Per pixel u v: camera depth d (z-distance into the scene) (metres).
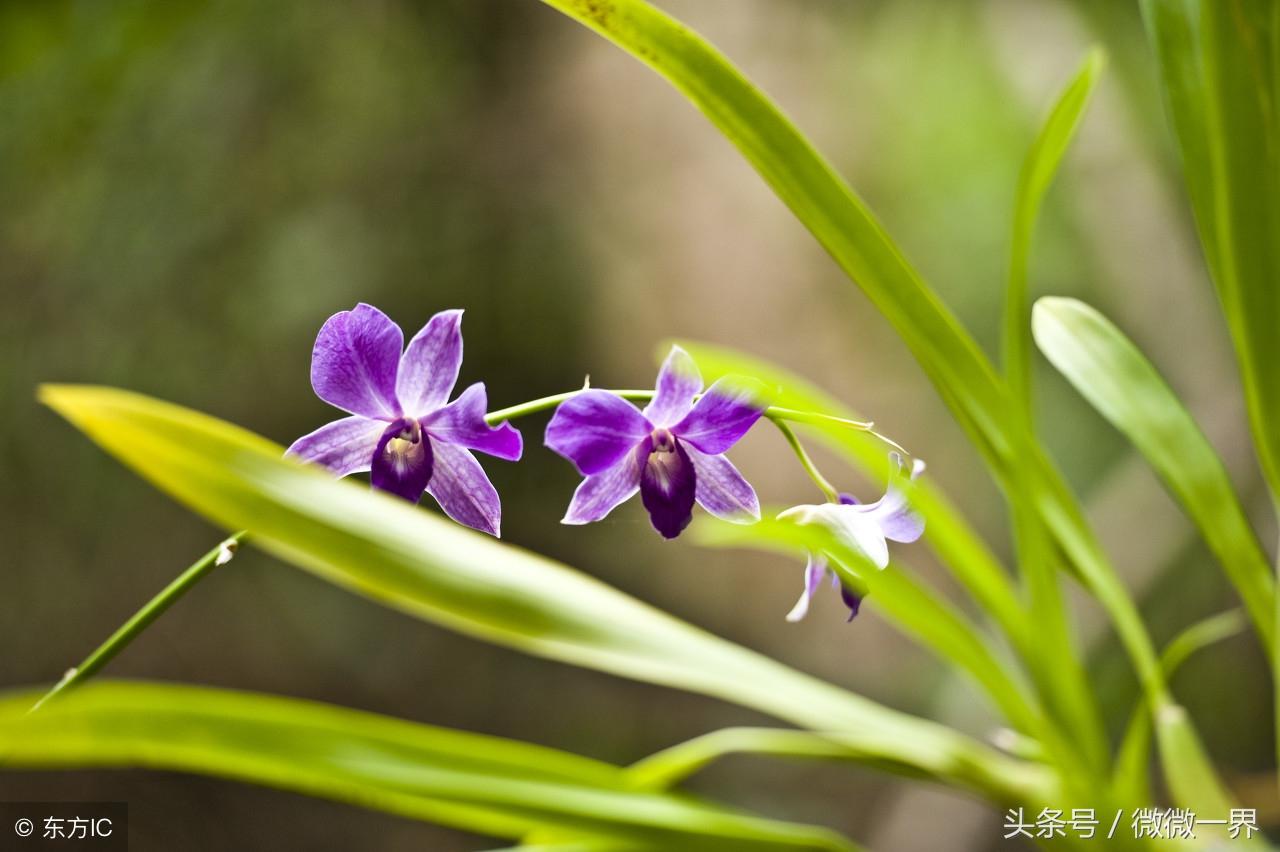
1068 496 0.91
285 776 0.78
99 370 2.28
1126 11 2.30
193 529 2.39
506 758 0.82
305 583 2.49
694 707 2.69
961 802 1.90
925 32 2.70
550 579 0.84
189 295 2.34
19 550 2.25
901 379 2.90
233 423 2.40
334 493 0.79
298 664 2.46
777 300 2.80
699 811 0.85
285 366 2.41
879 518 0.78
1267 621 0.88
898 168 2.83
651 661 0.85
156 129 2.24
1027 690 1.01
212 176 2.33
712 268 2.75
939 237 2.83
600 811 0.83
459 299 2.60
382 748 0.80
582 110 2.68
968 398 0.87
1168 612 2.57
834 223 0.85
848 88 2.79
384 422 0.79
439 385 0.78
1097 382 0.90
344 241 2.48
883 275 0.86
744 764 2.60
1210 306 2.21
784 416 0.78
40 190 2.19
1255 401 0.86
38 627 2.28
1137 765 0.92
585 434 0.77
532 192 2.65
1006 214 2.77
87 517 2.29
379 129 2.52
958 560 0.93
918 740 0.91
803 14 2.77
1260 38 0.82
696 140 2.73
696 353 0.97
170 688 0.76
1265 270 0.84
